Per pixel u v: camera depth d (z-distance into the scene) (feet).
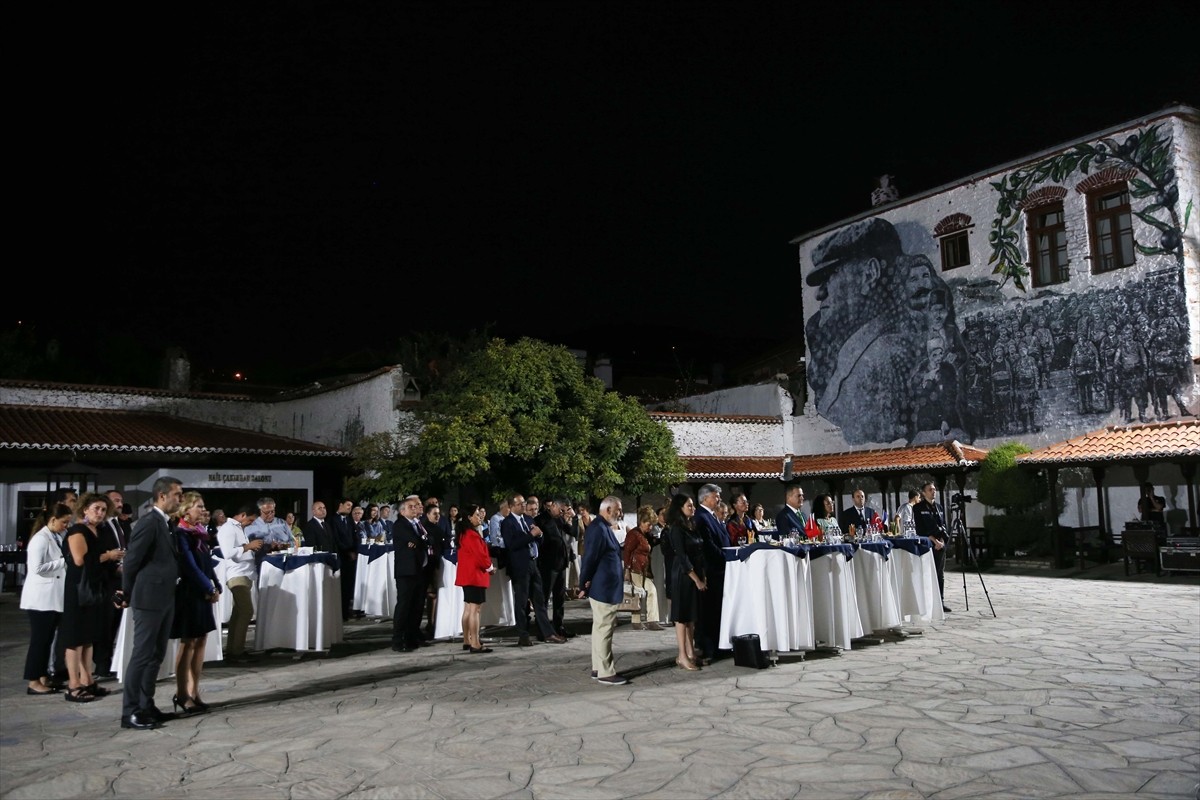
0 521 65.67
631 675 31.22
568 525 43.09
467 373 69.62
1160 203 72.02
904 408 91.20
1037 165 80.59
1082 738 21.77
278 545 39.04
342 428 83.76
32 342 138.62
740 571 32.55
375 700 27.71
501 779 19.21
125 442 70.69
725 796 17.85
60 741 23.39
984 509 82.84
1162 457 64.23
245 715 26.12
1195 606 47.24
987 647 35.37
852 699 26.32
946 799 17.49
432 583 43.14
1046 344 79.15
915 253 90.79
